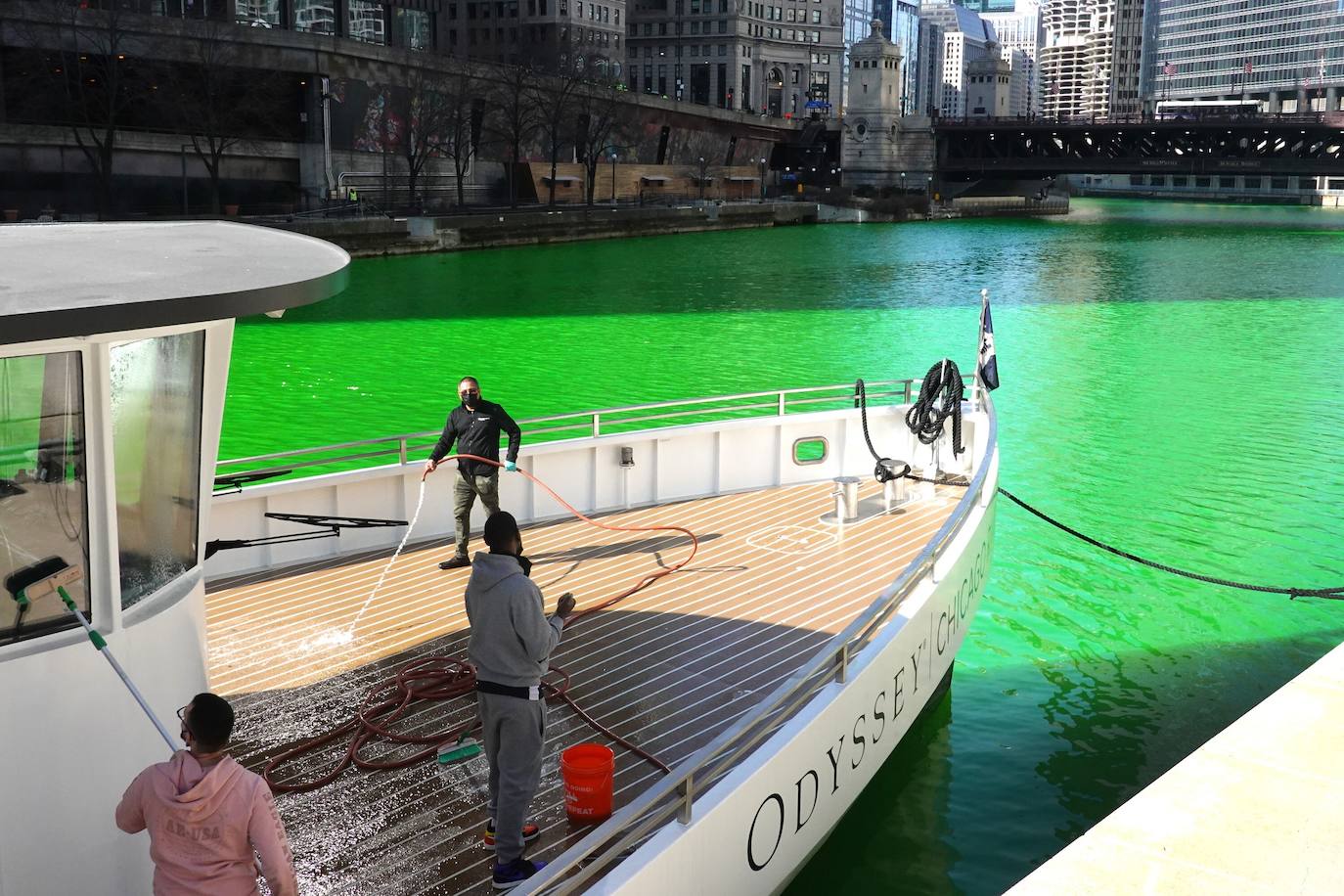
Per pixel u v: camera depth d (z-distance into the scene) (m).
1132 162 128.25
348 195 76.38
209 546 7.53
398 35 87.25
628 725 6.84
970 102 180.75
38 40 60.38
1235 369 32.53
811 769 6.25
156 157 69.19
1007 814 8.66
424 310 46.88
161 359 4.66
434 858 5.54
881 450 12.24
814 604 8.70
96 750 4.61
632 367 33.59
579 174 104.25
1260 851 5.30
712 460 11.73
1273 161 117.94
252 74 69.88
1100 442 22.86
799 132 143.88
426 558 9.87
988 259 74.31
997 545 15.65
